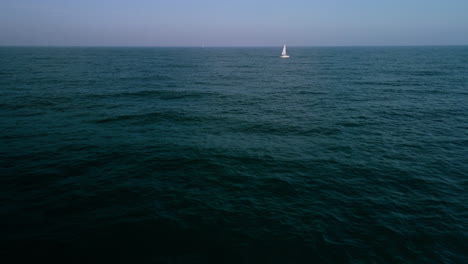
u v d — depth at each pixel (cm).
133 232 873
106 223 912
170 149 1600
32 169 1288
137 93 3425
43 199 1043
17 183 1155
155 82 4562
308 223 948
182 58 13212
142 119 2248
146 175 1272
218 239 858
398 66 7856
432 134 1959
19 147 1553
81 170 1301
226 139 1820
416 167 1424
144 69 7031
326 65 8619
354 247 841
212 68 7688
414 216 1005
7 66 6294
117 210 988
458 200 1120
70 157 1442
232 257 788
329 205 1065
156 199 1070
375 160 1509
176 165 1390
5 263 732
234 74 6119
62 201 1034
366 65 8394
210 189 1163
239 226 922
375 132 2006
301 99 3244
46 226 887
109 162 1400
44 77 4609
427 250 838
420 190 1196
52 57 11006
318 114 2522
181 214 977
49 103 2688
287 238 870
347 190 1184
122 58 12094
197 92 3622
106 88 3756
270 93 3656
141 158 1459
